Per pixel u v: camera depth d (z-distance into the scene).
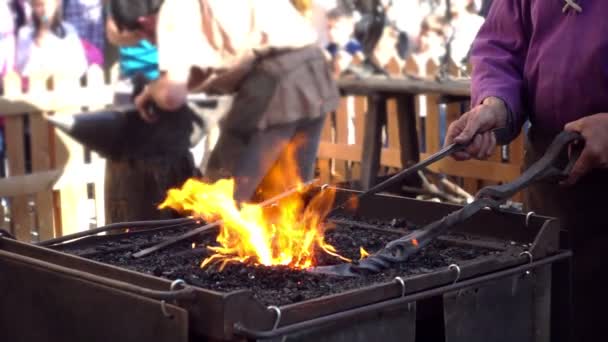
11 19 3.26
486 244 1.78
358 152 4.54
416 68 4.21
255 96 3.32
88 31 3.46
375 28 4.21
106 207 3.37
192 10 3.27
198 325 1.32
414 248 1.64
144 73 3.32
